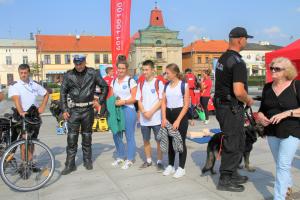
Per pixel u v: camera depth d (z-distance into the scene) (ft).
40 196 15.05
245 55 260.62
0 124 17.35
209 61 247.50
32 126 16.99
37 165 18.54
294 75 12.23
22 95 17.47
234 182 14.94
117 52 28.71
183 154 16.80
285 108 12.12
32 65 199.31
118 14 28.37
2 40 208.54
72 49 217.77
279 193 12.29
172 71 16.35
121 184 16.20
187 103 16.29
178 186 15.62
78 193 15.23
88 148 18.97
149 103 17.99
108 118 19.08
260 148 22.76
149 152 18.93
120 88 18.62
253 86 149.38
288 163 12.10
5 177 15.47
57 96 33.35
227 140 14.55
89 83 18.37
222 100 14.42
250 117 15.64
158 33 227.61
